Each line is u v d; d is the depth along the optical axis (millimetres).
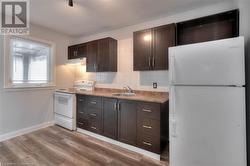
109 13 2561
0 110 2639
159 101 2041
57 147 2414
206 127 1497
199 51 1527
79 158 2098
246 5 1580
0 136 2631
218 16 2113
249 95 1496
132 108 2314
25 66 3047
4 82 2676
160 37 2412
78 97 3135
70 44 3984
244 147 1354
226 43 1396
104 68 3121
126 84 3158
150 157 2146
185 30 2381
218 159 1444
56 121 3506
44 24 3094
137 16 2689
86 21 2920
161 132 2111
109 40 3051
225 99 1406
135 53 2672
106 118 2645
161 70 2598
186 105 1606
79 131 3117
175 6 2328
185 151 1627
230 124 1389
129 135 2352
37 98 3234
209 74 1475
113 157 2139
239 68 1352
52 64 3521
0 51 2617
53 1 2158
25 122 3014
